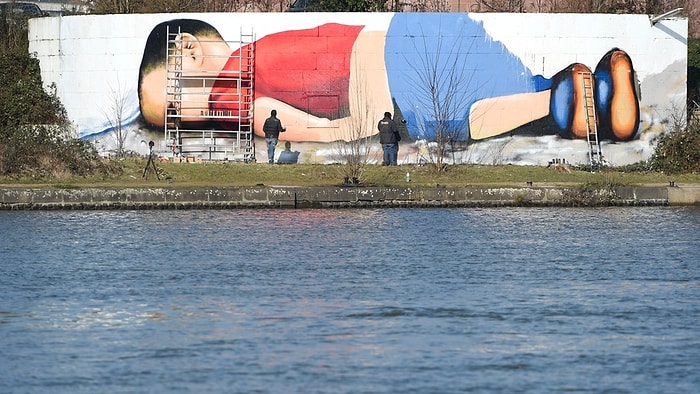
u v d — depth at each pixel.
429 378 54.34
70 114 143.75
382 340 60.97
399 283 76.81
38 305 69.75
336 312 67.50
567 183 126.19
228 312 67.62
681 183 128.62
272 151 136.88
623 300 71.31
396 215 113.06
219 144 139.12
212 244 94.12
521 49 139.38
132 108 140.62
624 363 56.97
